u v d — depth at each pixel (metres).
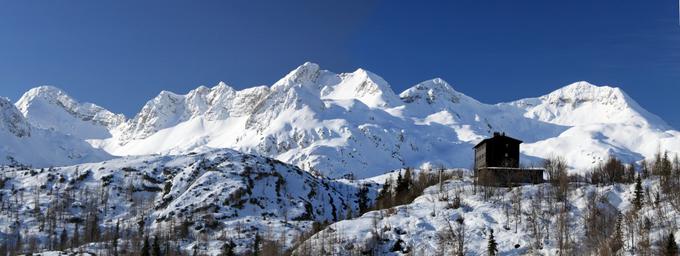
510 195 190.88
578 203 178.50
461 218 179.00
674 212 160.50
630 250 148.75
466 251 162.00
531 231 166.38
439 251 164.38
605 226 163.25
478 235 169.50
